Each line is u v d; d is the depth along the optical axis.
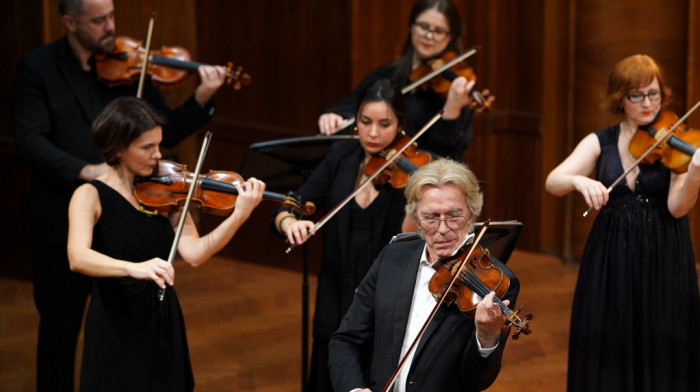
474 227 6.48
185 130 9.81
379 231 7.92
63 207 8.77
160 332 6.85
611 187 7.96
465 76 9.42
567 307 13.09
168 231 7.11
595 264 8.13
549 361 11.13
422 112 9.42
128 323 6.74
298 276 15.02
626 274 7.96
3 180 14.94
